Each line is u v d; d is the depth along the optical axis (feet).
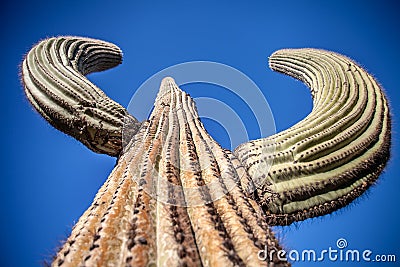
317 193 4.66
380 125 5.57
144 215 2.97
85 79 6.61
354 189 4.83
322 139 4.96
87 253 2.72
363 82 6.23
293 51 8.26
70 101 5.96
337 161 4.80
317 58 7.35
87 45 8.32
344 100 5.64
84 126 5.89
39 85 6.23
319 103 6.03
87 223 3.11
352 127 5.19
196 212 3.11
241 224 2.99
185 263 2.50
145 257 2.57
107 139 5.97
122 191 3.37
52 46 7.27
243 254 2.72
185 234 2.84
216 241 2.71
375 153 5.16
